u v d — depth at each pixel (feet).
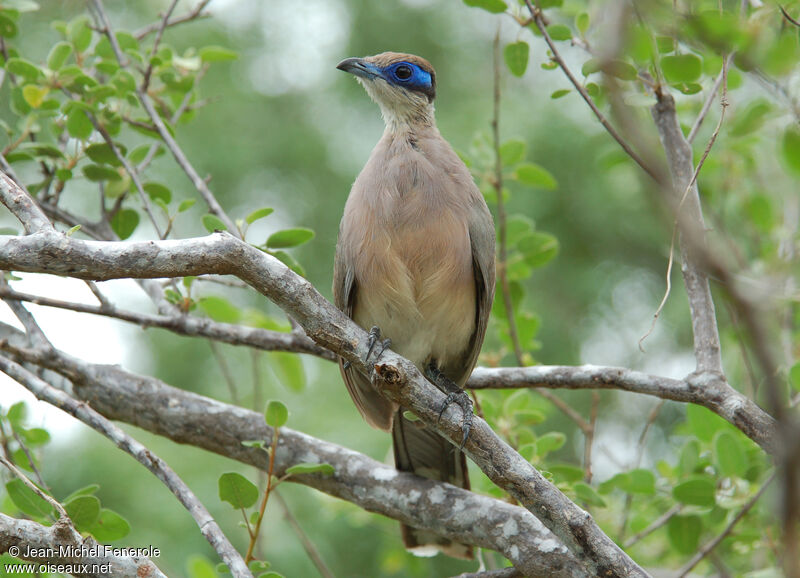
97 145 33.37
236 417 31.86
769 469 30.91
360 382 32.55
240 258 23.49
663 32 26.55
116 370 32.37
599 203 53.47
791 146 29.96
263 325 36.19
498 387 30.63
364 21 59.16
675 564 37.37
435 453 30.83
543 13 33.91
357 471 31.17
